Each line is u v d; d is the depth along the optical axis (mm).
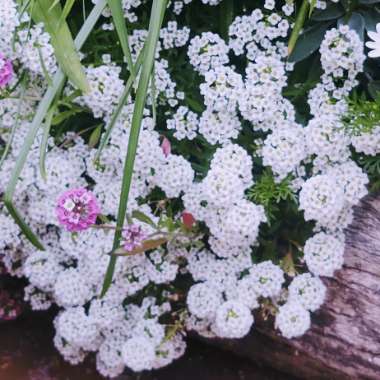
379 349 526
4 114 532
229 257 535
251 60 547
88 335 547
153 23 458
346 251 530
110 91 508
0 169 500
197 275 541
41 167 472
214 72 510
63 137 553
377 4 537
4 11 497
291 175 519
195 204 518
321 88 523
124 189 460
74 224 479
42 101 476
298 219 542
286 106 521
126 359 535
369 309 526
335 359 545
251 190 516
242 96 508
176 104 544
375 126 494
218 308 525
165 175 513
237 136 528
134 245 491
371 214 526
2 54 491
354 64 517
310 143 505
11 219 547
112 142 519
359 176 505
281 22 522
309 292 518
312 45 529
